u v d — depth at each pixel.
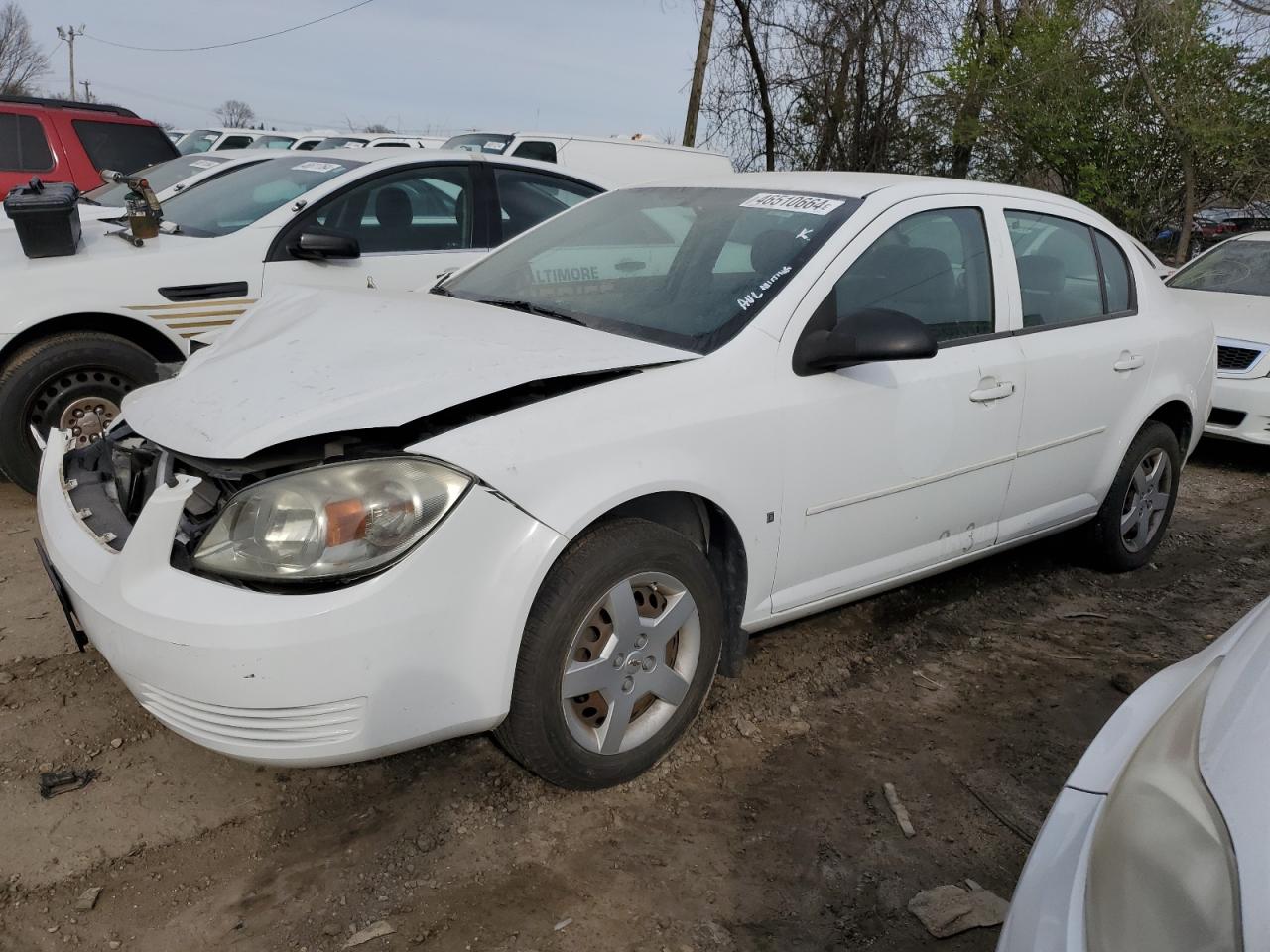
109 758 2.87
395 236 5.63
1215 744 1.52
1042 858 1.58
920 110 16.11
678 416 2.66
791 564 3.06
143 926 2.27
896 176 3.72
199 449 2.39
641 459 2.56
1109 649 3.82
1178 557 4.88
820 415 2.97
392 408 2.38
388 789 2.78
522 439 2.40
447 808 2.70
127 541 2.31
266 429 2.36
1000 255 3.68
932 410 3.29
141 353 4.81
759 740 3.08
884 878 2.50
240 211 5.49
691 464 2.66
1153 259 4.81
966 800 2.83
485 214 5.96
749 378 2.85
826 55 16.20
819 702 3.33
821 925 2.34
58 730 2.98
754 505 2.86
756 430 2.82
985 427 3.51
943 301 3.46
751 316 2.97
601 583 2.52
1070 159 15.13
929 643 3.80
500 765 2.89
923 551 3.53
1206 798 1.43
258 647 2.16
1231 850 1.32
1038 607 4.18
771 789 2.83
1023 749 3.11
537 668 2.44
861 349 2.82
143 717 3.08
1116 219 15.09
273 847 2.55
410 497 2.27
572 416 2.51
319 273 5.33
